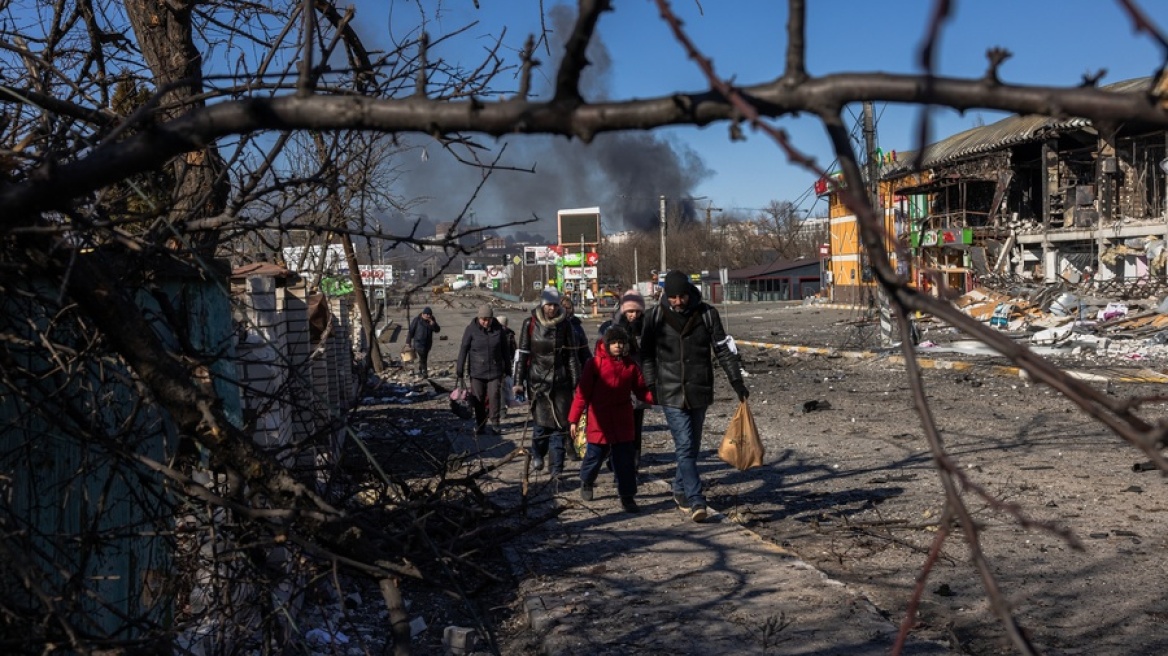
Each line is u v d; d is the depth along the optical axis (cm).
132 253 300
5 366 264
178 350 339
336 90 282
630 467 796
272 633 376
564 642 504
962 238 4094
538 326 938
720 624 521
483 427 1295
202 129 180
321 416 379
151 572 399
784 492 897
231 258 495
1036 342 2447
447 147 309
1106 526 715
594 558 657
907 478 923
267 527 315
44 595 223
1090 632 507
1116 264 3512
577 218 8600
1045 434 1145
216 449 272
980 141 4188
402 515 411
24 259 255
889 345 2417
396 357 3056
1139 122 123
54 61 405
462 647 520
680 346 759
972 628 518
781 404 1598
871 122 2022
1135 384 1652
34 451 298
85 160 183
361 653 515
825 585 582
